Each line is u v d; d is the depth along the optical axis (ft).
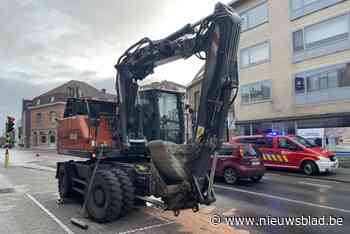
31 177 46.29
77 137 27.30
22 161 82.64
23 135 215.72
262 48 75.00
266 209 25.43
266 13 74.38
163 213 23.80
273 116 71.77
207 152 19.03
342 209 25.31
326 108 62.23
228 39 18.72
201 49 20.22
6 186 37.40
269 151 50.88
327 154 46.24
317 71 64.08
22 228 20.34
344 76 59.72
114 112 27.43
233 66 19.11
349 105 58.85
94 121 25.45
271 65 72.79
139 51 24.16
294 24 68.54
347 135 58.29
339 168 53.72
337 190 33.99
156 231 19.69
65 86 185.68
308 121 64.80
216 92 18.81
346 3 59.77
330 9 62.28
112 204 20.97
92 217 22.22
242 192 32.83
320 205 26.76
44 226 20.83
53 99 182.19
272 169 51.60
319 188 35.27
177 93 28.32
